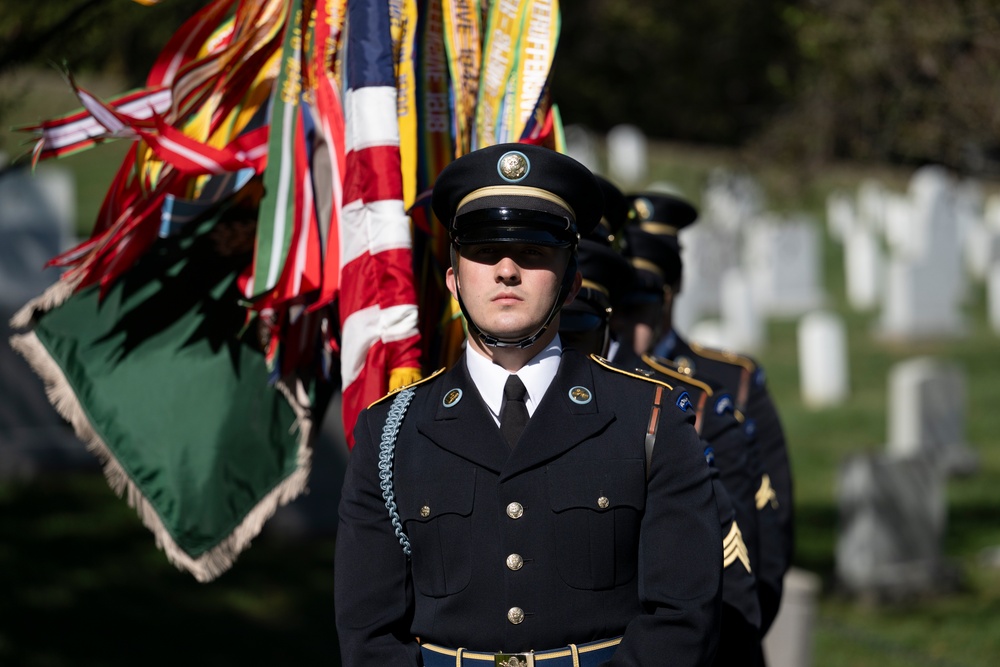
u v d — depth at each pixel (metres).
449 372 8.65
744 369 14.95
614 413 8.23
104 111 10.41
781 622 19.41
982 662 25.55
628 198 14.23
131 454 11.08
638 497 8.02
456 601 8.00
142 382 11.22
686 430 8.20
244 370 11.24
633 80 69.12
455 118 10.80
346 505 8.47
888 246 76.19
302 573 28.75
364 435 8.57
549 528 7.94
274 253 10.48
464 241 8.10
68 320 11.46
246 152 11.02
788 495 14.59
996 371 54.72
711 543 7.95
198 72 10.95
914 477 30.38
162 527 11.01
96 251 11.17
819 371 50.38
